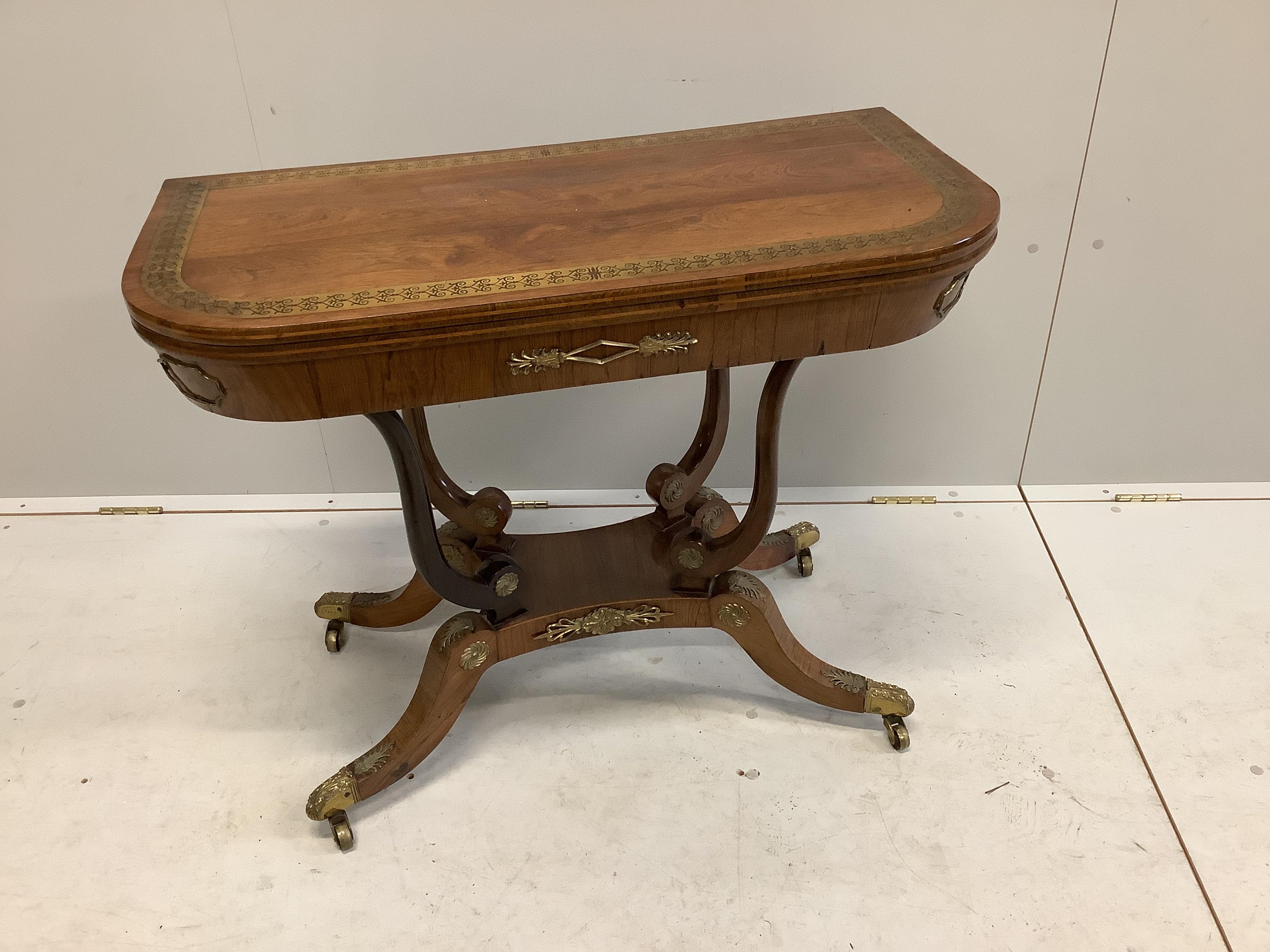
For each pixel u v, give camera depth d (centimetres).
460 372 104
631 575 148
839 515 198
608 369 108
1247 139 161
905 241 105
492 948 123
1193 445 198
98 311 182
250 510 205
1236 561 182
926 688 157
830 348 112
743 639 146
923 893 127
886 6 152
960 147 165
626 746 149
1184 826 134
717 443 149
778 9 153
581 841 135
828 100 162
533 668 165
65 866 135
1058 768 143
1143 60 155
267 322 95
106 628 175
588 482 205
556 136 166
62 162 165
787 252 104
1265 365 186
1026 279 177
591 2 152
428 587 162
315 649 170
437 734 141
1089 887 127
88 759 150
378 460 203
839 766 145
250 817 141
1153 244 173
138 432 199
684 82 160
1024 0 150
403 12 152
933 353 186
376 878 132
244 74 158
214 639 173
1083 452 200
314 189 128
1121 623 169
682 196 120
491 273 103
